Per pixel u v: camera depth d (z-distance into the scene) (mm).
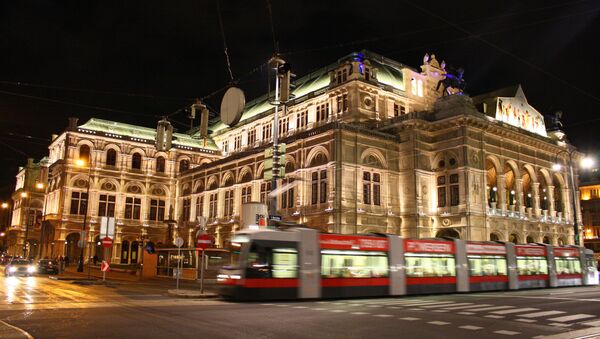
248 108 77750
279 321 15961
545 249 37312
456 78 53656
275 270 24094
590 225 90625
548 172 61312
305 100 61906
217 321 15844
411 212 50125
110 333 13273
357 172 48188
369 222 48406
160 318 16484
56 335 12906
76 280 40281
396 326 15258
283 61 24594
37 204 96562
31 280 39906
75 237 72750
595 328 15430
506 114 56875
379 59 63781
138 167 77500
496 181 53969
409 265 28641
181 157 79625
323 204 48094
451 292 30250
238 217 61406
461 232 48312
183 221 74625
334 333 13688
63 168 71875
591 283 40938
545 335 14016
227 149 80688
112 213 74312
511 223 53062
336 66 61719
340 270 25938
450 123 50656
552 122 67750
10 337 12344
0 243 119250
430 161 52438
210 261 39531
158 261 45250
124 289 31594
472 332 14391
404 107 60656
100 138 74688
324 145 49125
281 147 28438
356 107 55062
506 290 33500
